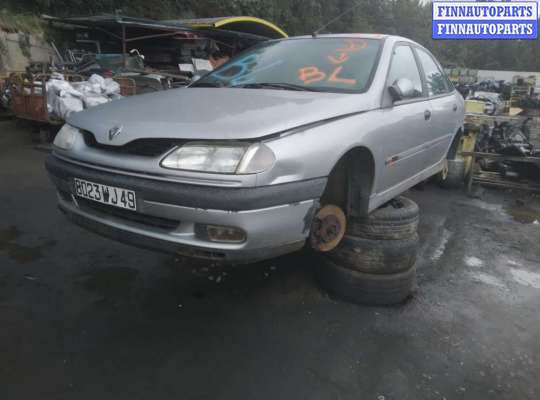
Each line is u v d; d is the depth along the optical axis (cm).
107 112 234
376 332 250
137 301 265
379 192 276
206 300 271
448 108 383
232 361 218
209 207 187
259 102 229
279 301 275
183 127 198
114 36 1294
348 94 254
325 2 2756
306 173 203
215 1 2100
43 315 245
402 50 323
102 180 210
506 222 477
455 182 585
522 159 567
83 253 321
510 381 218
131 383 200
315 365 219
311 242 245
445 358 232
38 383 196
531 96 1230
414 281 311
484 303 295
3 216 380
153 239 205
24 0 1389
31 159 589
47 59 1340
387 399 200
